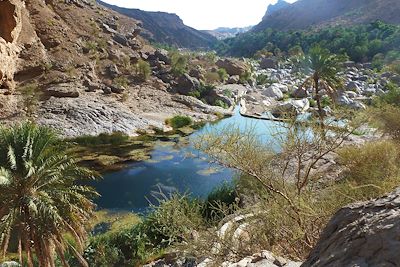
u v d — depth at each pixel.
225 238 5.93
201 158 6.83
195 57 84.06
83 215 12.96
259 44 142.25
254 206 6.74
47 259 10.93
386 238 2.01
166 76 56.34
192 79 55.88
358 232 2.21
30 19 52.25
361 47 84.69
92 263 13.19
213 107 48.47
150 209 20.41
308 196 6.13
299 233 5.45
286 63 95.44
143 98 48.56
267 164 6.66
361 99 43.19
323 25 162.50
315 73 28.11
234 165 6.58
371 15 148.50
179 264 8.36
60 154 12.20
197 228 6.70
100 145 31.72
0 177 10.02
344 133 6.60
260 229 5.96
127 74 54.44
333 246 2.33
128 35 69.25
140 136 35.06
